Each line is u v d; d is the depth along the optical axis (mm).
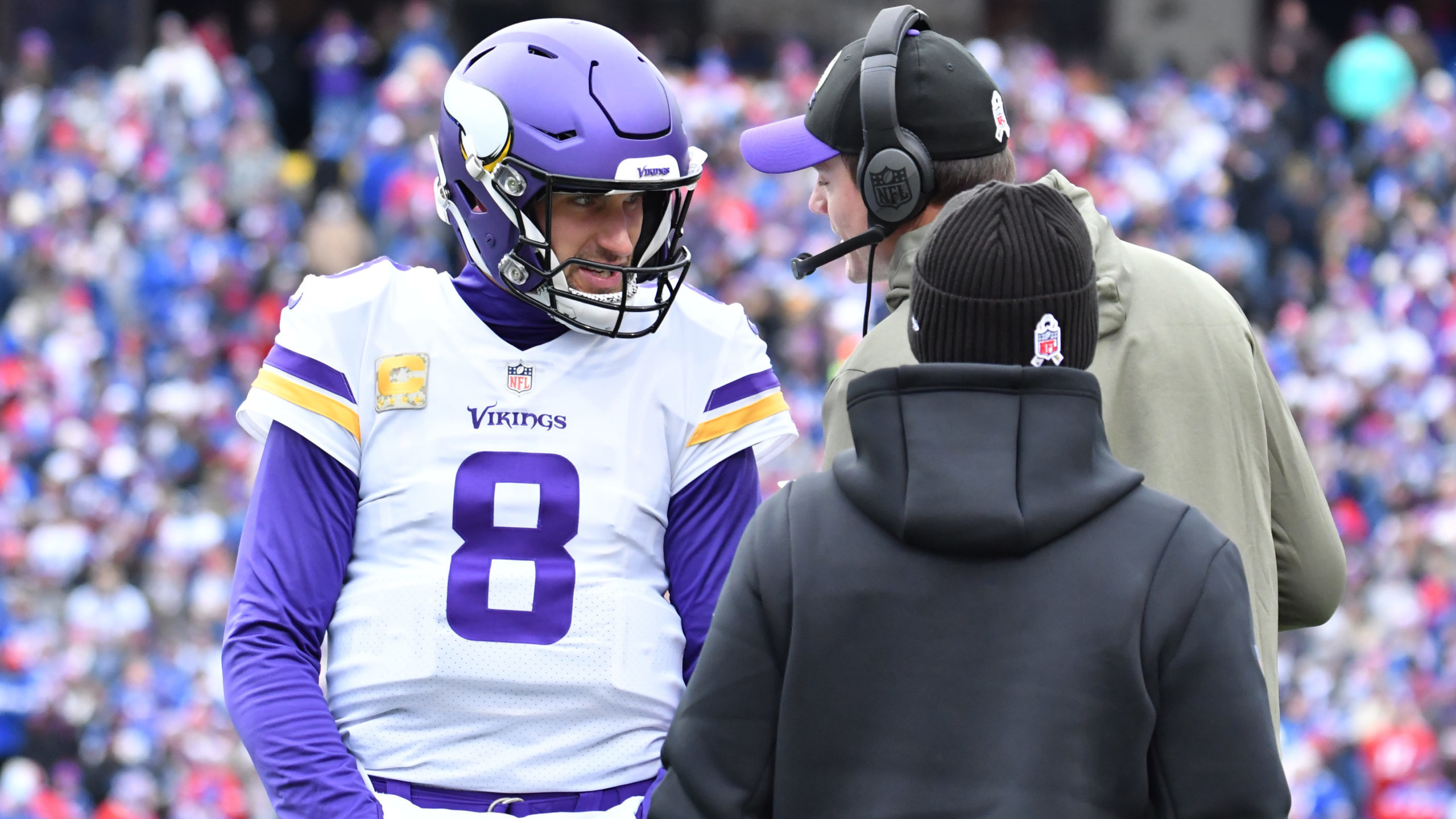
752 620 5555
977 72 7453
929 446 5352
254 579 6820
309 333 6980
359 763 6852
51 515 37719
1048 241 5395
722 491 7195
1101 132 53344
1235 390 7121
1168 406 7066
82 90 51844
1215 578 5281
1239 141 54594
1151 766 5324
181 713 34781
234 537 38344
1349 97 60344
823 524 5527
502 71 6988
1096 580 5266
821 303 43281
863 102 7359
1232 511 7016
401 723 6820
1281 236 53562
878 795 5305
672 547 7188
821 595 5434
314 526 6879
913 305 5590
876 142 7363
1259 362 7387
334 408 6930
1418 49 61344
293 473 6895
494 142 6852
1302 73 62656
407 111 49688
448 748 6785
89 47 63844
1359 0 75938
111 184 48438
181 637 36469
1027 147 52656
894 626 5355
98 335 43844
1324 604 7520
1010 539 5266
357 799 6516
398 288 7156
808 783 5414
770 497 5770
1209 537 5355
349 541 7000
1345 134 60375
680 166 7020
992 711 5246
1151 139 54312
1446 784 33594
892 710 5332
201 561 37656
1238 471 7059
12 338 43188
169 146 49594
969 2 71438
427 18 57531
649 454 7078
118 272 46188
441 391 6980
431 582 6812
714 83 52562
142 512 38562
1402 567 39406
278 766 6543
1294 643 36469
